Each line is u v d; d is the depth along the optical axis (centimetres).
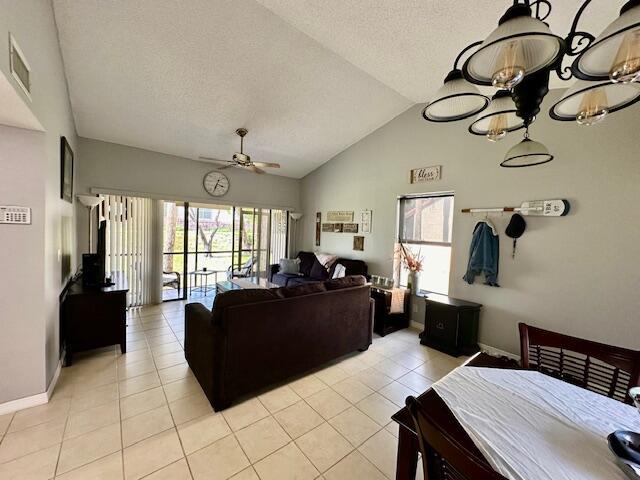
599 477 80
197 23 255
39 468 160
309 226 639
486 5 190
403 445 110
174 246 556
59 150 262
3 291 197
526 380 133
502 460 85
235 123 414
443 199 404
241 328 220
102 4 231
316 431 199
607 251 255
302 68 323
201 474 161
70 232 331
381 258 473
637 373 133
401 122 436
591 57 97
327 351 285
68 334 271
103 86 319
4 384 201
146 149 462
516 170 311
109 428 193
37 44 182
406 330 410
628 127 243
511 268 317
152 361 290
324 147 525
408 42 252
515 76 98
